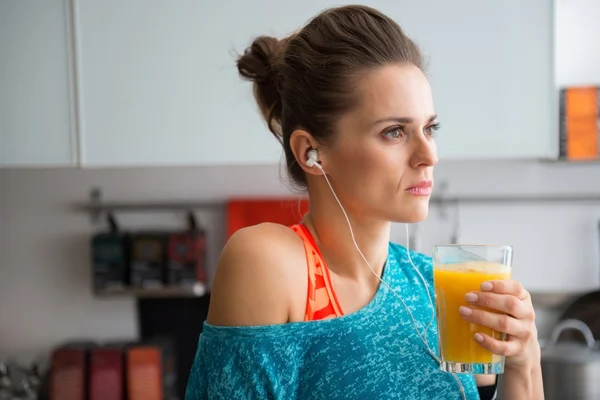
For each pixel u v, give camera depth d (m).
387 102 0.82
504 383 0.90
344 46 0.85
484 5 2.13
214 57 2.16
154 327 2.55
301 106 0.88
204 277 2.49
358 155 0.83
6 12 2.17
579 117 2.19
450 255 0.83
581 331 2.18
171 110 2.17
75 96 2.18
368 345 0.85
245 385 0.82
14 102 2.18
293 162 0.93
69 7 2.16
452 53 2.14
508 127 2.14
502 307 0.79
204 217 2.56
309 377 0.84
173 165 2.17
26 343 2.56
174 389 2.48
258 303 0.83
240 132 2.16
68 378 2.28
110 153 2.17
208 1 2.15
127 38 2.16
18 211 2.57
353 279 0.88
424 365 0.87
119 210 2.56
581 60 2.44
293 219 2.51
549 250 2.50
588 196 2.48
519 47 2.13
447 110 2.14
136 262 2.41
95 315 2.56
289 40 0.94
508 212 2.51
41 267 2.57
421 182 0.83
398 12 2.13
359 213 0.86
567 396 1.93
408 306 0.90
